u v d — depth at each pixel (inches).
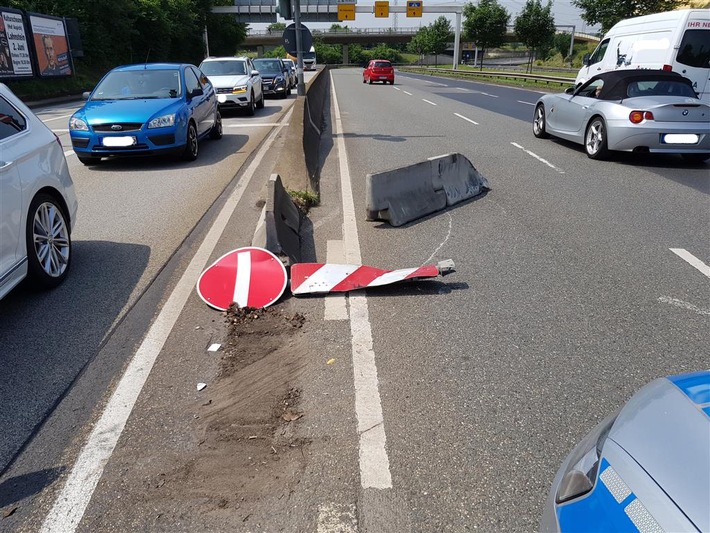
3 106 194.2
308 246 247.3
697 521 55.1
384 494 108.2
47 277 197.9
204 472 114.3
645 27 589.9
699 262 227.9
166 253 237.0
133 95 442.3
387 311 184.1
